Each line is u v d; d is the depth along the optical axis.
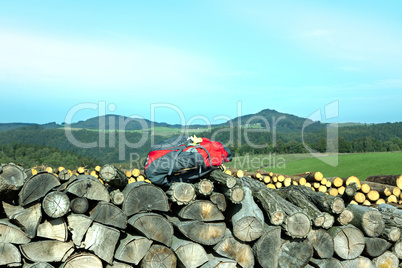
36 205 3.87
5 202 3.85
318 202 5.03
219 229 4.48
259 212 4.68
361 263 4.93
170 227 4.39
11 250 3.73
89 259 4.05
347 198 5.80
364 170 29.84
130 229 4.53
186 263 4.29
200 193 4.36
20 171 3.81
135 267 4.39
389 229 5.04
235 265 4.40
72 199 4.05
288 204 4.77
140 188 4.38
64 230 3.98
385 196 8.24
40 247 3.89
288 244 4.66
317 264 4.76
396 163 31.44
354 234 4.89
